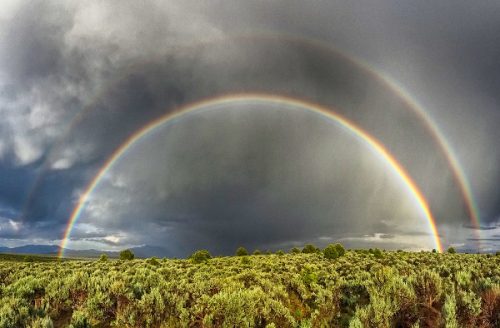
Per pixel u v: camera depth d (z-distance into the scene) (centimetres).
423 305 974
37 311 1067
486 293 934
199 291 1379
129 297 1265
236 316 1067
